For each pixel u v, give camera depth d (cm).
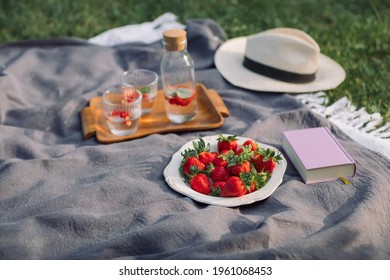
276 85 200
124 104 175
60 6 283
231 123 185
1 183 158
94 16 277
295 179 160
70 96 201
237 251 139
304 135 169
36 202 154
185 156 158
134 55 222
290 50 198
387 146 174
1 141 173
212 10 281
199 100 195
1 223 148
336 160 159
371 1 283
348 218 145
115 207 153
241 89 202
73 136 183
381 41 245
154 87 186
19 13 280
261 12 279
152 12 278
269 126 179
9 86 195
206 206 153
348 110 196
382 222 150
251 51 205
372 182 156
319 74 208
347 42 243
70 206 151
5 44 226
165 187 158
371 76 221
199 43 225
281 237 143
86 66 213
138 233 142
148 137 176
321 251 139
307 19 275
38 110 188
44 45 229
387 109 200
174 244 142
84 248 143
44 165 163
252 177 151
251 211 153
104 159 167
